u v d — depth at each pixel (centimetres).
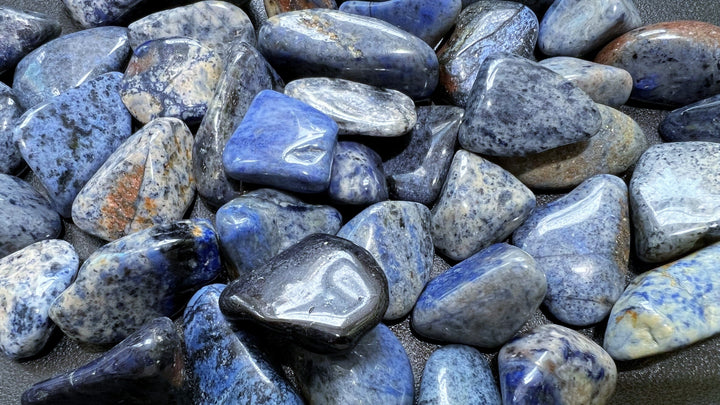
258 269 20
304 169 21
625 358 21
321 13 23
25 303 21
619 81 23
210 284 22
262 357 20
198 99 23
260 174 21
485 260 21
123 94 23
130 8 25
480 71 23
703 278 21
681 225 22
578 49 24
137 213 22
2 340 21
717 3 26
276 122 22
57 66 24
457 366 21
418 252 22
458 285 21
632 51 24
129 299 21
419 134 23
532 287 21
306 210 22
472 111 22
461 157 22
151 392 20
